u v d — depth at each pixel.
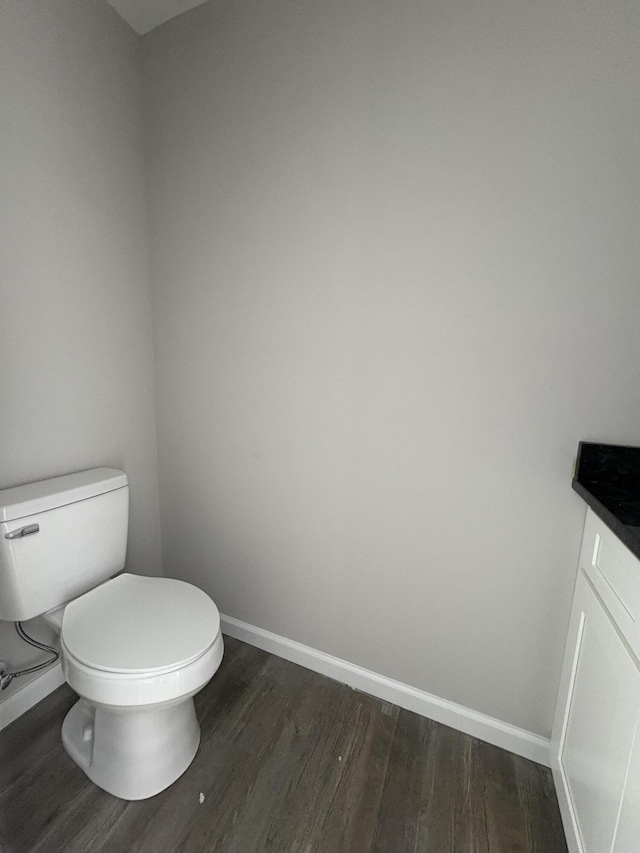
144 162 1.65
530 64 1.03
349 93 1.24
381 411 1.34
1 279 1.23
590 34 0.96
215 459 1.72
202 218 1.57
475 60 1.08
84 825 1.07
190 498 1.83
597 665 0.92
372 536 1.43
